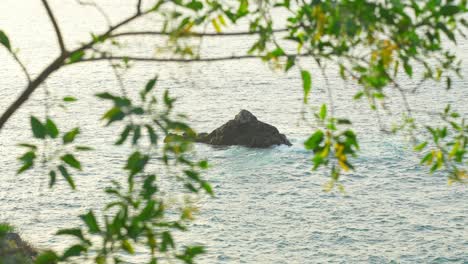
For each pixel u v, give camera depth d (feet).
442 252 562.66
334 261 545.44
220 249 561.02
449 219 643.86
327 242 586.04
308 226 624.59
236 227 614.34
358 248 573.33
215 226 611.88
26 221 626.23
